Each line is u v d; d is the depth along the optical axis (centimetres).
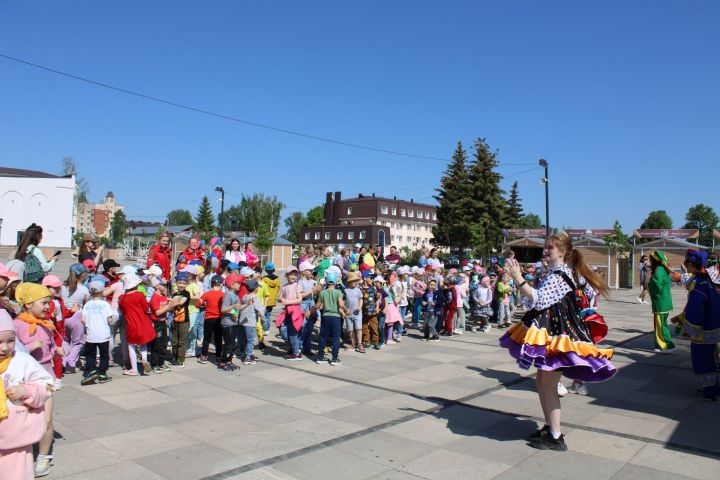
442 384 762
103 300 743
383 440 518
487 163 4703
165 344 827
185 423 563
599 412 619
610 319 1569
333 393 703
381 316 1093
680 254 3200
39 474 423
